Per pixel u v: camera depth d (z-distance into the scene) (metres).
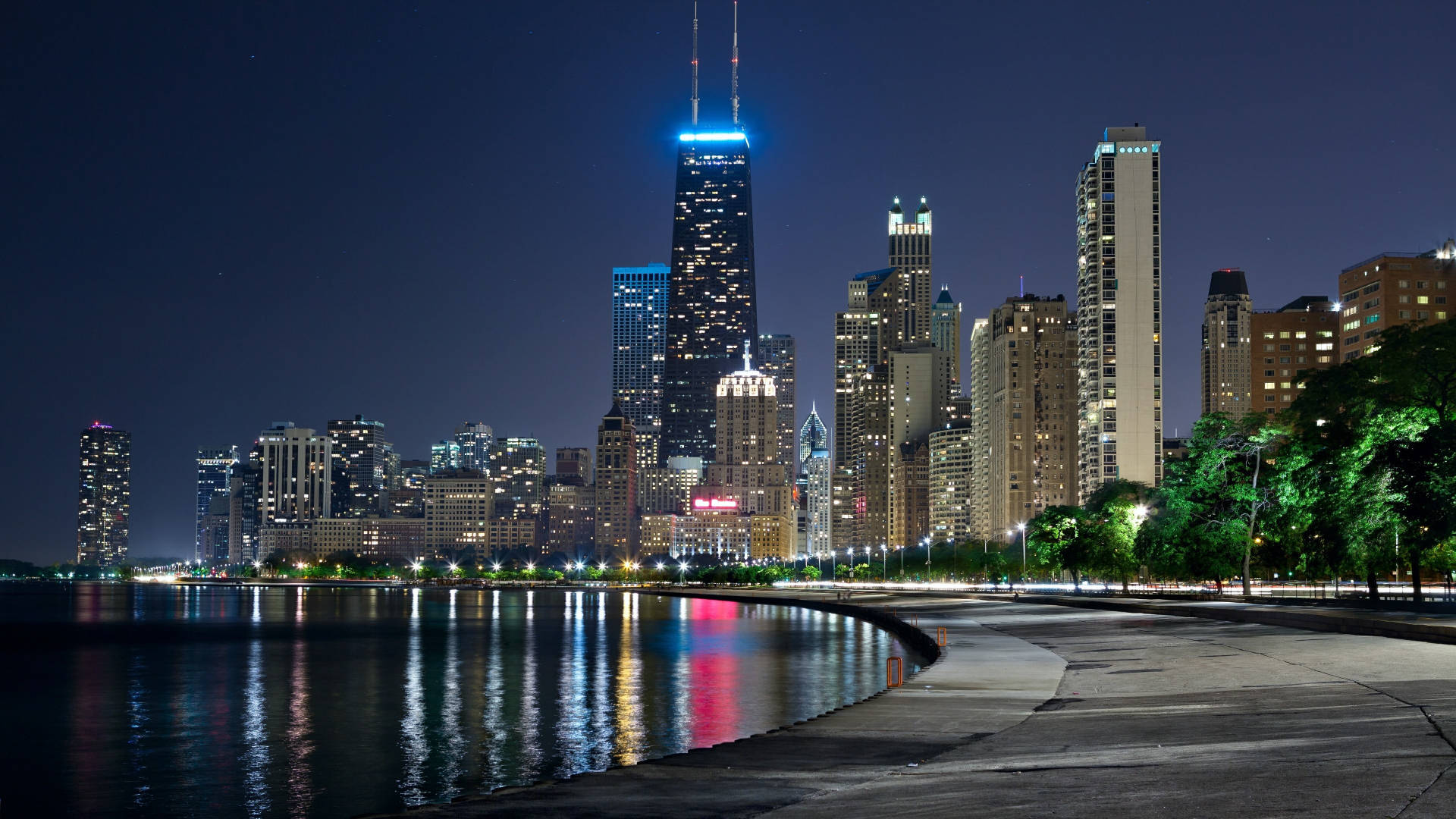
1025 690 54.12
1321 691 44.28
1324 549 114.75
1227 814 22.98
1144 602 128.88
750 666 119.50
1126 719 41.12
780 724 79.25
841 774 32.53
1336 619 73.94
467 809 28.73
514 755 70.69
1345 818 21.88
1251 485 135.00
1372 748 29.95
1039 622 118.62
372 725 84.81
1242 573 155.25
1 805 59.38
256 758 71.81
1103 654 72.94
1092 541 182.12
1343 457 102.88
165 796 61.06
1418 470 93.25
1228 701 44.03
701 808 28.25
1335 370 122.06
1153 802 24.92
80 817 56.56
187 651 164.00
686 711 86.62
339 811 57.31
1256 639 72.31
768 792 30.11
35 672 132.75
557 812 28.14
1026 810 24.81
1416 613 87.38
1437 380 104.44
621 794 30.27
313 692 106.88
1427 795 23.45
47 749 77.00
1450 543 100.12
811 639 159.38
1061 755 33.38
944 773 31.30
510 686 108.88
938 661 71.44
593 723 82.69
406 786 62.78
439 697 101.19
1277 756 30.11
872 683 100.50
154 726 86.94
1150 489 195.75
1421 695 40.00
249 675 125.88
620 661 132.75
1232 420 141.75
